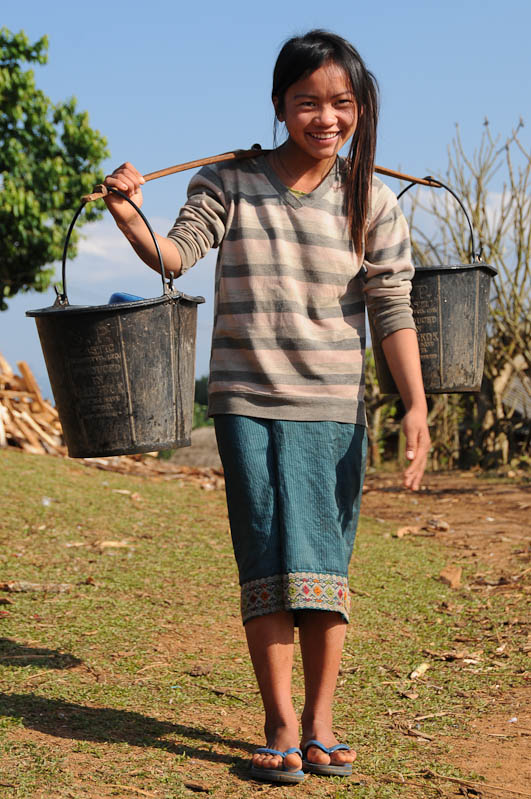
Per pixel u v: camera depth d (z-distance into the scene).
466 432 13.87
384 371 2.66
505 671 3.31
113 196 2.24
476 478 11.59
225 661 3.28
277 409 2.33
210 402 2.41
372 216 2.42
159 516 6.43
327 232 2.34
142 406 2.30
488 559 5.64
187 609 3.98
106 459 9.48
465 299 2.96
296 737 2.26
